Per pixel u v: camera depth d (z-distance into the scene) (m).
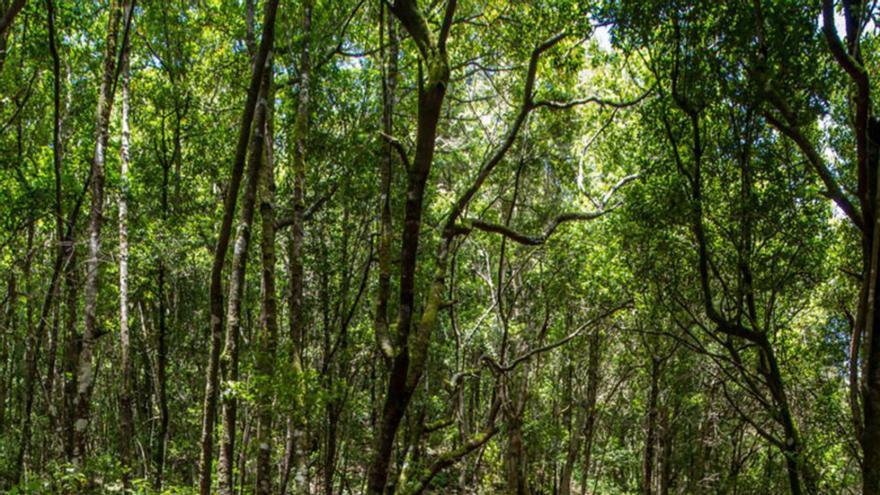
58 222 11.09
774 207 9.77
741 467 19.91
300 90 9.63
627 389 25.88
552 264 18.30
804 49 8.40
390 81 7.23
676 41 9.07
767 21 8.42
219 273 6.30
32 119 13.46
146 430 17.45
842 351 14.41
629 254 11.70
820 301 14.83
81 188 12.71
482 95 18.59
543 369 23.61
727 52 8.81
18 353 18.53
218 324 6.38
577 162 17.56
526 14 11.43
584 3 9.37
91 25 13.19
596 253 16.11
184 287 17.52
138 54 15.87
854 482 13.62
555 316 21.44
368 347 16.70
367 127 13.11
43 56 10.91
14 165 11.98
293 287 9.22
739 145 9.73
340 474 16.17
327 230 14.99
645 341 18.83
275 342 7.69
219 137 14.77
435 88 5.02
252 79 5.98
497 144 17.34
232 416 6.66
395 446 15.76
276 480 16.91
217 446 16.56
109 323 15.09
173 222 14.17
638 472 28.42
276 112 13.99
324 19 12.43
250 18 9.66
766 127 9.98
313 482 18.66
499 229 8.20
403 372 5.44
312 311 16.36
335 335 16.48
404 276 5.35
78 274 14.53
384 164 6.69
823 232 10.66
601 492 28.34
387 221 6.52
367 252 16.02
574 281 17.67
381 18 7.10
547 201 19.23
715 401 20.05
